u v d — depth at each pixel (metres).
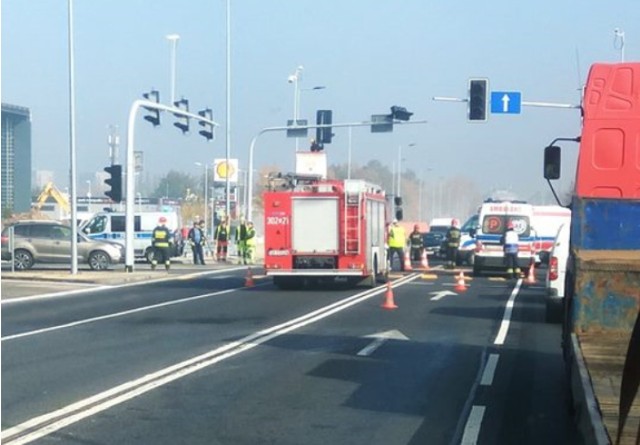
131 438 10.66
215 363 16.09
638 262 10.77
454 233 49.06
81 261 42.38
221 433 10.95
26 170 88.12
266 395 13.25
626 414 6.86
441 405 12.63
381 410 12.29
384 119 46.22
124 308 26.11
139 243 53.69
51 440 10.52
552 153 15.20
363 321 22.72
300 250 32.56
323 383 14.20
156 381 14.31
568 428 11.21
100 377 14.65
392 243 44.97
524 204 41.81
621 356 10.13
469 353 17.47
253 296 30.17
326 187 32.50
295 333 20.30
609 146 13.43
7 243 41.19
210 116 46.03
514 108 37.31
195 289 33.16
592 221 11.98
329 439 10.68
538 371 15.45
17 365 15.84
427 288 33.72
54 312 25.00
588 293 10.84
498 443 10.53
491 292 31.95
